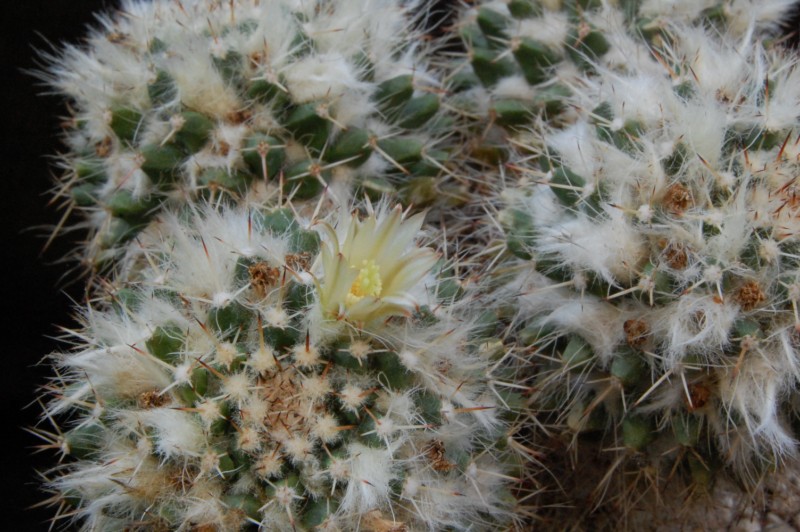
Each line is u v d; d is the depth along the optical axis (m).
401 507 0.25
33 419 0.36
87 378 0.26
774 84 0.27
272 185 0.28
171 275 0.26
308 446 0.25
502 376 0.28
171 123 0.28
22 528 0.35
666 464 0.28
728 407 0.26
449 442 0.26
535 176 0.28
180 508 0.25
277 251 0.26
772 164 0.26
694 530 0.30
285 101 0.28
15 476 0.35
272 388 0.25
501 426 0.27
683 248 0.26
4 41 0.35
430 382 0.26
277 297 0.26
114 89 0.29
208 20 0.28
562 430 0.29
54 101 0.36
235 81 0.28
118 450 0.26
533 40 0.30
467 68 0.32
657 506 0.29
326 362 0.25
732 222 0.26
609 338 0.27
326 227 0.25
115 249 0.30
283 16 0.29
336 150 0.29
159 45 0.29
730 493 0.29
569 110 0.30
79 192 0.30
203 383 0.25
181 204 0.29
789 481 0.29
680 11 0.30
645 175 0.26
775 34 0.33
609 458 0.29
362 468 0.25
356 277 0.25
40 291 0.36
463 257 0.30
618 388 0.27
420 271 0.25
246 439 0.25
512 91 0.31
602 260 0.26
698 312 0.26
